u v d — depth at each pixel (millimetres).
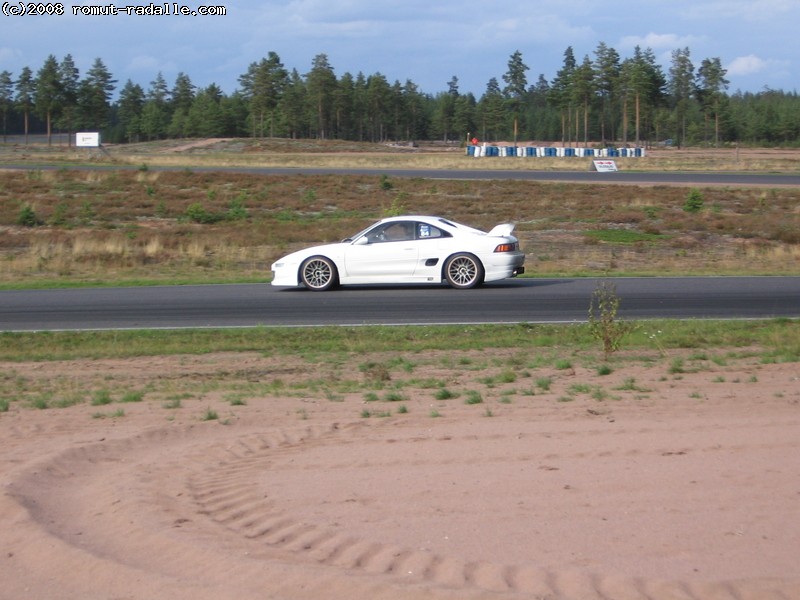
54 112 144750
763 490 6801
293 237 38031
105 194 57031
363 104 183375
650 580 5262
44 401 11633
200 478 7562
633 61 138500
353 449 8406
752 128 176000
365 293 22594
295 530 6207
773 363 13250
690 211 46625
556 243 36719
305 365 14469
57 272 29984
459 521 6301
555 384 11914
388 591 5117
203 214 45812
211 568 5598
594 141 191250
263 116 164625
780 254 32812
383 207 49312
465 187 61000
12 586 5562
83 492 7352
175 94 195500
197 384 13016
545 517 6340
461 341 16078
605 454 7898
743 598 5070
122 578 5547
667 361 13805
